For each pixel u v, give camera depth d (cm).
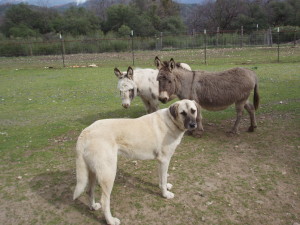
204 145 618
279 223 371
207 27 5481
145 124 397
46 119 863
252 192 439
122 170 521
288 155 552
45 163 558
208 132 698
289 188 445
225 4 5281
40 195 448
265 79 1316
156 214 395
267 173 491
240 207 405
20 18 5156
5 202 432
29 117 891
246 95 630
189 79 642
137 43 3709
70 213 403
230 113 845
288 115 781
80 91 1270
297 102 900
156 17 5197
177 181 477
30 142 668
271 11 5088
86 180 360
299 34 3659
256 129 696
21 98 1172
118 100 1077
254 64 1898
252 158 549
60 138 692
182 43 3716
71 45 3575
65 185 475
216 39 3719
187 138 660
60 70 2033
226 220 379
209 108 657
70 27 4953
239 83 616
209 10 5659
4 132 748
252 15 5112
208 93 628
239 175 489
